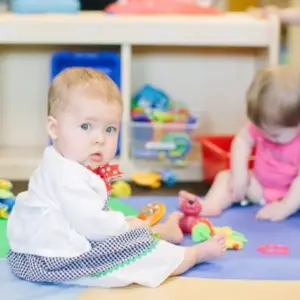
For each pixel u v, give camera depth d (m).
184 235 1.73
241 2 3.23
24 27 2.39
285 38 3.02
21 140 2.75
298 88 1.86
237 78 2.77
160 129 2.46
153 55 2.74
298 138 1.96
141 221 1.52
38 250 1.38
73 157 1.41
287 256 1.57
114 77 2.54
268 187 2.04
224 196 1.99
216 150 2.24
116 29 2.40
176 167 2.49
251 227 1.82
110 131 1.44
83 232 1.38
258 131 1.99
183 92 2.77
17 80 2.72
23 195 1.46
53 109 1.42
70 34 2.40
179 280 1.42
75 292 1.35
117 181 2.32
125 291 1.36
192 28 2.42
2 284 1.39
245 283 1.40
